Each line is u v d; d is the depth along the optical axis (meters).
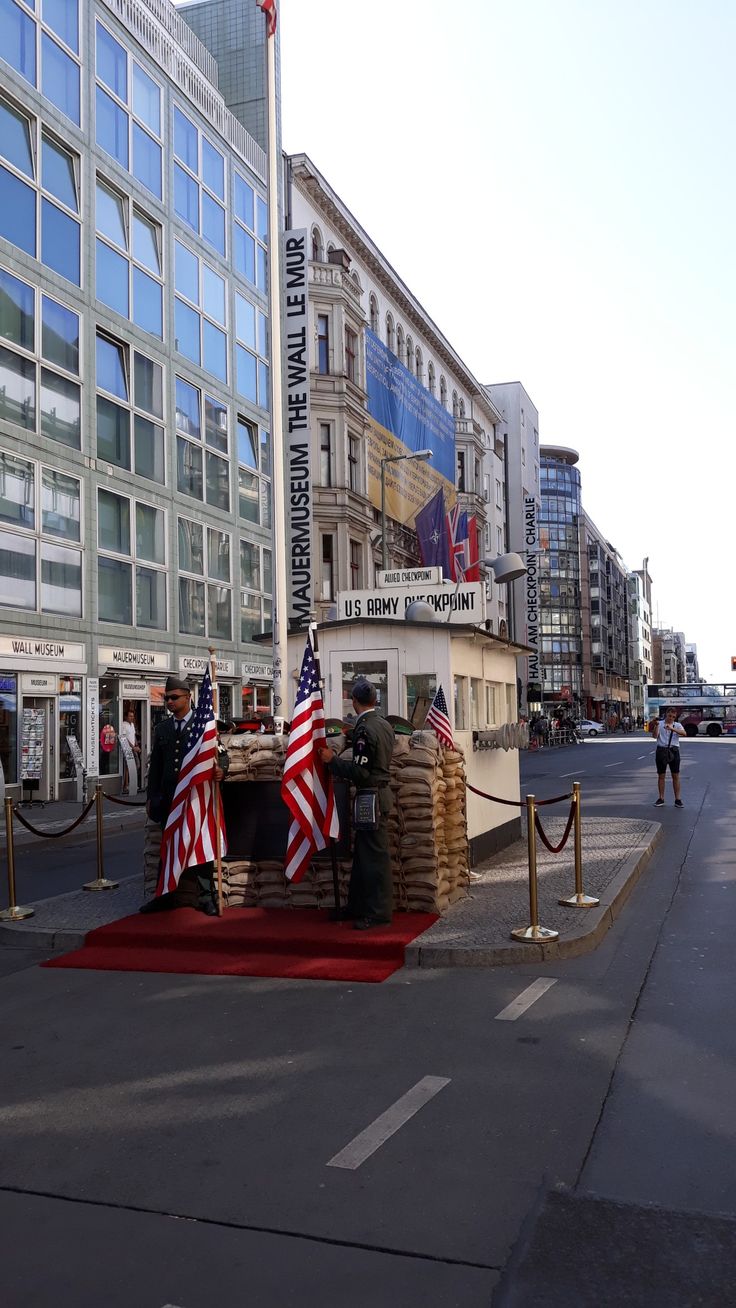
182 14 36.53
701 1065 4.93
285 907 8.59
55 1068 5.16
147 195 26.81
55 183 23.05
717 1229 3.32
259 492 33.34
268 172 12.29
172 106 28.48
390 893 7.82
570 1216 3.42
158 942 7.75
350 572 36.91
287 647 11.59
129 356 25.78
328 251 38.38
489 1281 3.05
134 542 25.59
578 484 116.81
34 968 7.34
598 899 8.70
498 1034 5.47
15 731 21.05
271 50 12.30
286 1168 3.86
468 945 7.13
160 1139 4.18
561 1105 4.43
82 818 10.29
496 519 63.22
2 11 21.23
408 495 43.00
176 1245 3.31
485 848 11.55
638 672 156.62
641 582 165.88
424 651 10.89
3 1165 3.97
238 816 8.79
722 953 7.25
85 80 24.14
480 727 12.05
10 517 21.00
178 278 28.48
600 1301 2.93
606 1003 6.02
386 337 44.19
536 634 69.25
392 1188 3.67
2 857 14.37
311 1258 3.20
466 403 56.38
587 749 50.47
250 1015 5.98
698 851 12.58
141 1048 5.43
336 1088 4.72
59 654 22.27
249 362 33.00
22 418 21.53
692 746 51.97
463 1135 4.13
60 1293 3.04
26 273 21.72
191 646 28.25
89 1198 3.66
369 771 7.76
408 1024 5.70
